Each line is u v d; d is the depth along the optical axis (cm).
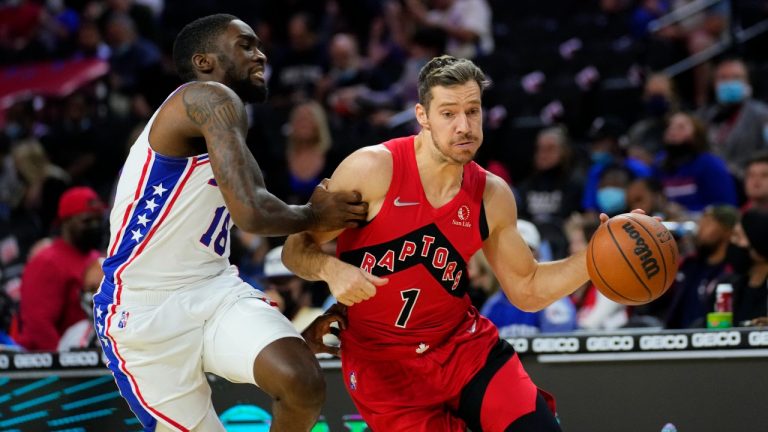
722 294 930
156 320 708
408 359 739
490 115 1997
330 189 720
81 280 1186
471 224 724
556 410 872
